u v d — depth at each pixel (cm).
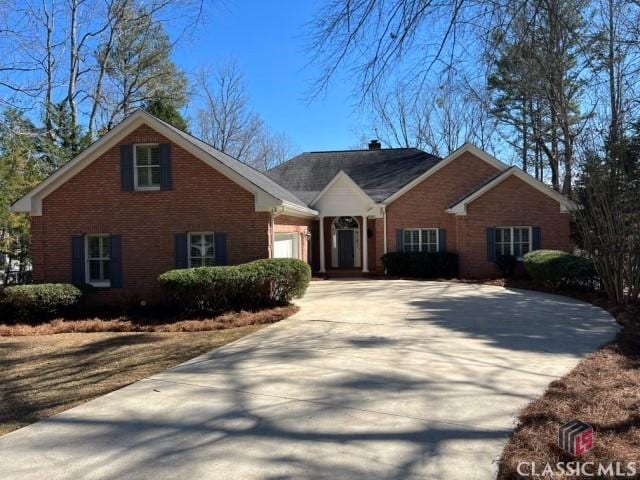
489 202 2105
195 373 712
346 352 814
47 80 2211
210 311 1311
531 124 2120
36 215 1561
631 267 1254
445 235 2255
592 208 1346
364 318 1153
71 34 2706
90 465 418
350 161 2812
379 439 459
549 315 1162
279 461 418
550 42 596
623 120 1266
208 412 541
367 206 2303
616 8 885
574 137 1436
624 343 848
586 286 1532
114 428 502
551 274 1611
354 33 557
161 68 3039
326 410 540
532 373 672
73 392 658
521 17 541
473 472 394
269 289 1331
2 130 1392
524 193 2070
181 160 1516
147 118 1512
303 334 984
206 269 1288
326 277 2217
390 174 2623
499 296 1521
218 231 1502
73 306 1425
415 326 1039
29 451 450
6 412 582
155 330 1148
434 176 2267
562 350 809
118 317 1358
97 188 1545
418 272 2169
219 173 1502
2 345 1059
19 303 1323
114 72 2930
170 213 1522
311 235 2461
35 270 1559
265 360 777
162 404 573
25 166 1938
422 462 412
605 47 960
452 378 653
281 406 556
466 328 1007
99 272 1577
